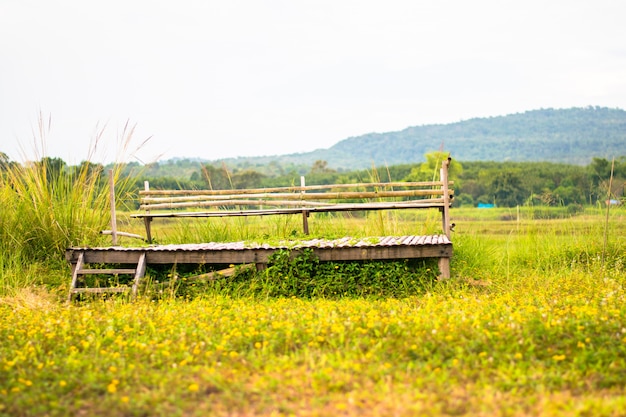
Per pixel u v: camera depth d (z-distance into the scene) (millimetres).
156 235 14984
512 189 60594
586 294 9336
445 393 5438
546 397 5273
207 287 11062
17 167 13555
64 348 7129
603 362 6168
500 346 6512
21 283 11547
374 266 11164
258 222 15172
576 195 53656
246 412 5207
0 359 6789
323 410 5109
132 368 6219
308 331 7199
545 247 13922
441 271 11055
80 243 12992
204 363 6488
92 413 5230
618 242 13891
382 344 6773
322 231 14570
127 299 10680
